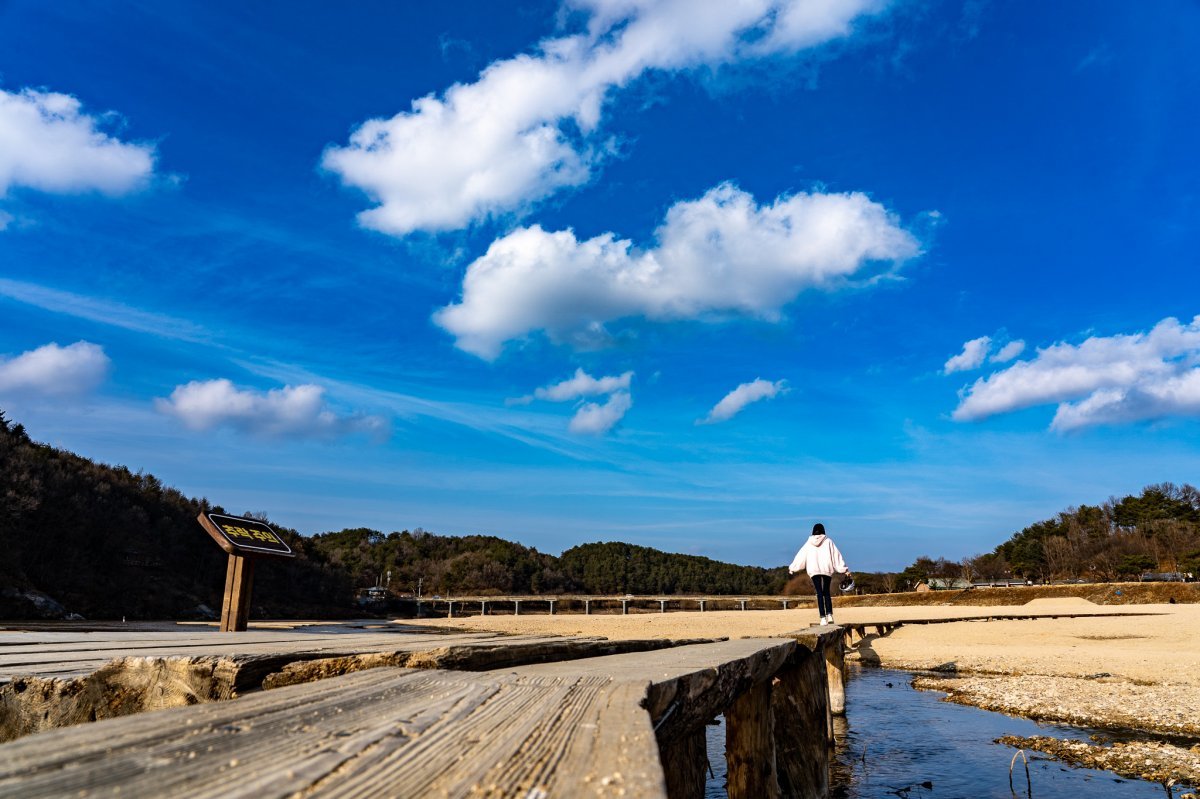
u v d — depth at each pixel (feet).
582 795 3.50
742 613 186.39
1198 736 31.89
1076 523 318.65
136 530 145.38
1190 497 320.91
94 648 14.38
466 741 4.61
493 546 364.99
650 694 6.89
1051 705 39.37
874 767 27.84
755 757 15.98
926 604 218.18
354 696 6.16
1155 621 94.99
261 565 162.40
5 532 109.19
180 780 3.43
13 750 3.77
